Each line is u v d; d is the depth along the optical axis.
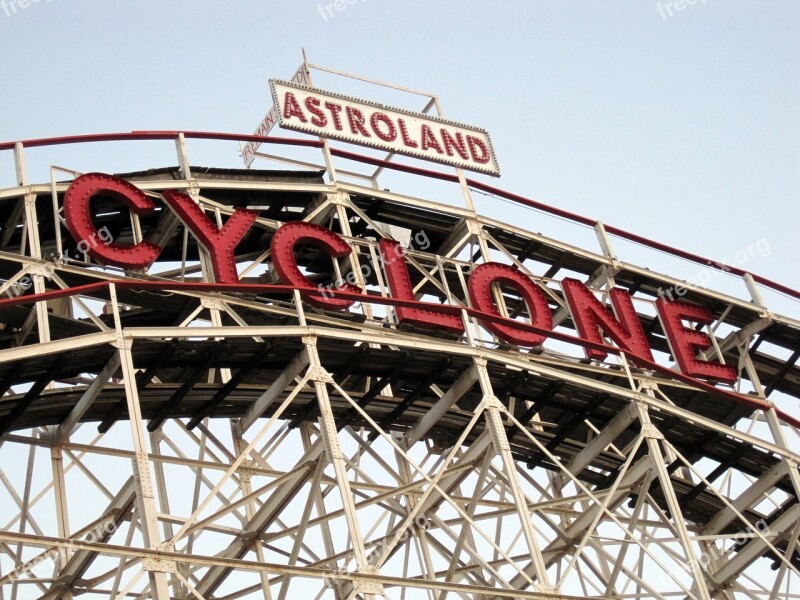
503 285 43.91
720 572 43.75
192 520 30.22
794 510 42.97
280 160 46.31
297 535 34.38
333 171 43.72
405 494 39.19
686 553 37.16
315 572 30.70
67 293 32.19
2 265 39.19
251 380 40.66
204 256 39.62
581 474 43.44
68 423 34.88
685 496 44.38
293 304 40.16
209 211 42.88
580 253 47.59
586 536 35.94
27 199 37.59
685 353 45.34
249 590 37.38
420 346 36.47
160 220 41.75
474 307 41.41
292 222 40.06
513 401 43.66
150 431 36.94
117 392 35.38
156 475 38.00
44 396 34.22
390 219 45.66
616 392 39.75
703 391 45.88
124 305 42.50
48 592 33.56
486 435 37.38
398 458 39.91
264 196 43.84
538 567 33.72
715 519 44.81
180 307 39.44
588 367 42.47
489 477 45.06
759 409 43.75
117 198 38.19
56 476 34.44
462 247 45.94
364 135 44.72
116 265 37.25
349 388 41.38
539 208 47.50
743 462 44.47
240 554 36.19
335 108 44.53
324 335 34.88
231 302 38.06
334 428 33.25
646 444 42.50
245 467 38.28
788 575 43.19
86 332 38.50
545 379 40.19
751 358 50.75
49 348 31.02
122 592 28.06
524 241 47.44
